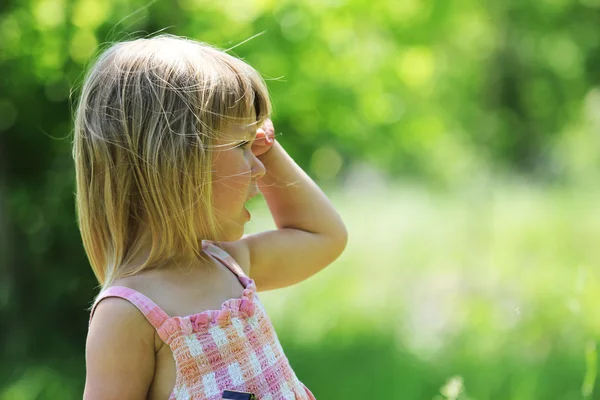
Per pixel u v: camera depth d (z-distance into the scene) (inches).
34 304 324.2
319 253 107.3
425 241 633.0
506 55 804.0
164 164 86.1
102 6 292.0
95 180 88.7
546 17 800.9
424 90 434.9
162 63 88.8
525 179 947.3
